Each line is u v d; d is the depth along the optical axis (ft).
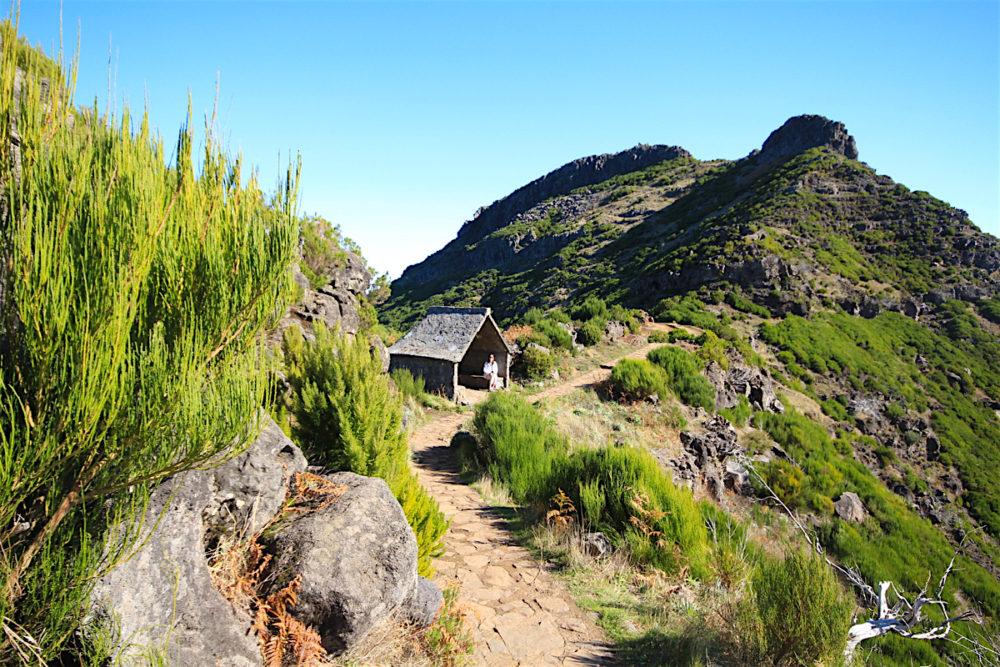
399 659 13.14
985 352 157.58
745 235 183.01
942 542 70.33
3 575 7.61
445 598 15.93
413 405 57.62
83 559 7.94
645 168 523.29
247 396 9.62
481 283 376.89
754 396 98.43
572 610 18.72
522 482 32.71
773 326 140.56
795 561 16.31
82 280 7.84
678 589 20.31
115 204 8.48
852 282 180.04
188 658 9.07
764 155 338.34
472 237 607.37
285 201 11.13
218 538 11.50
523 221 489.67
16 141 9.11
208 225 9.72
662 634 17.26
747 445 78.89
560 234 377.50
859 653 20.70
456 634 14.61
